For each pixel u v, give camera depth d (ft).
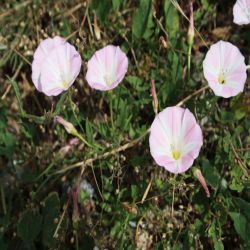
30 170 1.32
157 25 1.36
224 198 1.26
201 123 1.32
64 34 1.42
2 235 1.30
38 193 1.33
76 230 1.23
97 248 1.28
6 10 1.48
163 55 1.38
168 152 1.16
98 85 1.22
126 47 1.38
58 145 1.37
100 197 1.32
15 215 1.35
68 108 1.33
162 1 1.41
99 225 1.30
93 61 1.24
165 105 1.33
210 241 1.27
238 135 1.28
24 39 1.44
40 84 1.26
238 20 1.30
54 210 1.26
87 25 1.43
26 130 1.34
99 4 1.38
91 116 1.39
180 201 1.28
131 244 1.26
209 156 1.32
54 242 1.26
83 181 1.33
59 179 1.34
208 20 1.42
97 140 1.35
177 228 1.28
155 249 1.25
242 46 1.41
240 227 1.22
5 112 1.33
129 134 1.32
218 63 1.23
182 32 1.39
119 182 1.31
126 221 1.25
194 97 1.31
